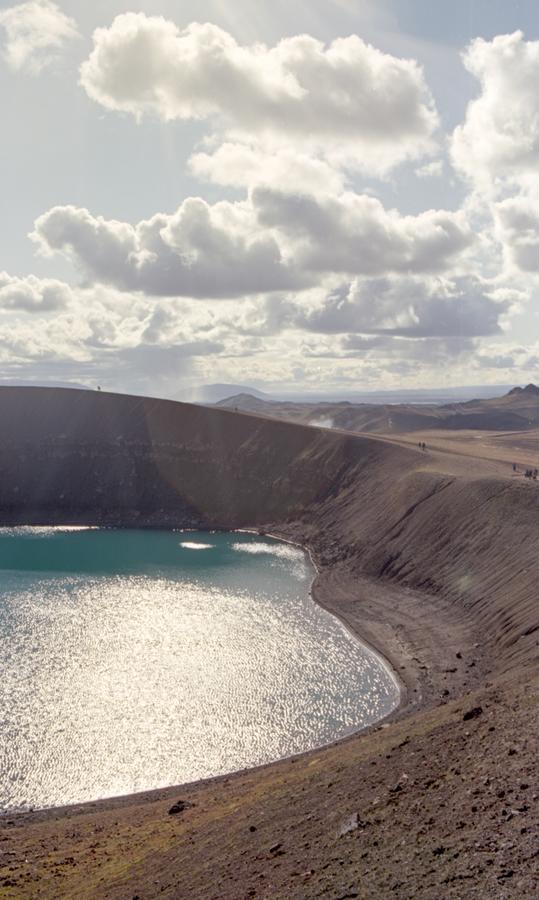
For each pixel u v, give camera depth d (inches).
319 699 2674.7
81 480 7568.9
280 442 7411.4
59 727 2454.5
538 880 669.3
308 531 5944.9
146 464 7618.1
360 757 1441.9
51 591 4242.1
